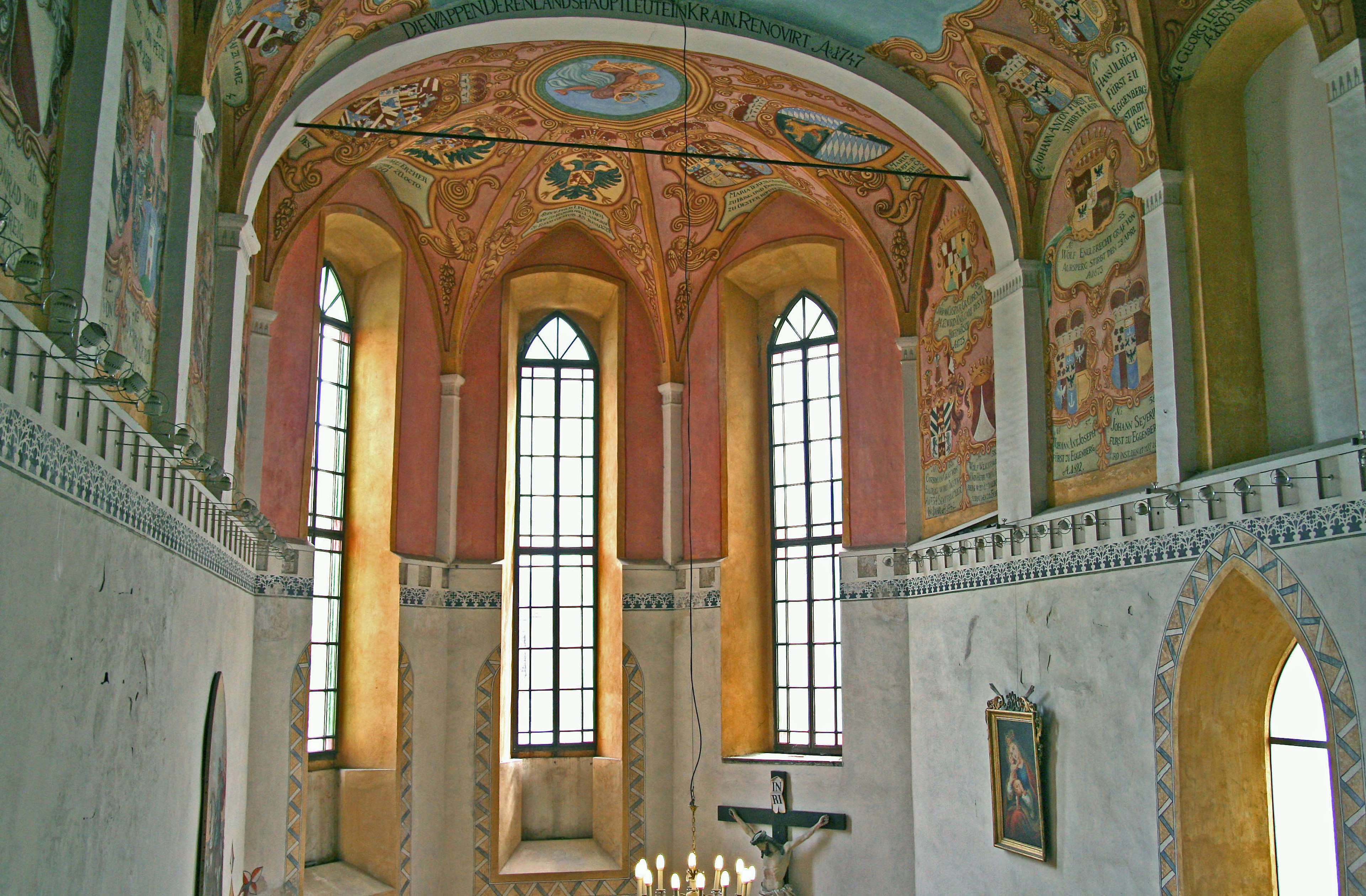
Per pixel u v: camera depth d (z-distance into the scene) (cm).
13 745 525
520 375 2136
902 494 1795
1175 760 1076
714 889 1591
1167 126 1136
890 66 1440
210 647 1091
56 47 627
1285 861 1054
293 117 1296
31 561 545
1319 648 917
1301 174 1059
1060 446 1355
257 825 1465
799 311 2095
